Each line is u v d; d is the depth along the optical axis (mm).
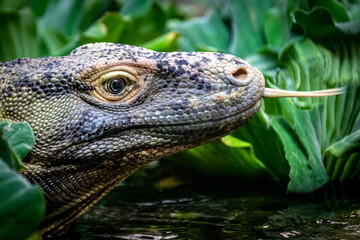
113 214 8273
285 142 8766
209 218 7770
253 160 9289
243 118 6770
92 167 6660
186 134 6652
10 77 6621
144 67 6668
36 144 6434
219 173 9922
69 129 6473
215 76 6727
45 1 16094
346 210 7629
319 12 9359
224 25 13820
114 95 6605
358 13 10789
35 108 6488
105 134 6520
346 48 9508
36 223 4496
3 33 12430
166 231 7336
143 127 6617
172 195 9133
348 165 8742
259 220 7480
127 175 7035
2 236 4395
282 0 12180
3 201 4508
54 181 6617
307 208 7891
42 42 13789
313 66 9492
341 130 9141
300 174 8578
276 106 9188
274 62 10688
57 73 6562
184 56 6852
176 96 6652
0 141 5000
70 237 7309
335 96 9219
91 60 6637
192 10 18906
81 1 16078
